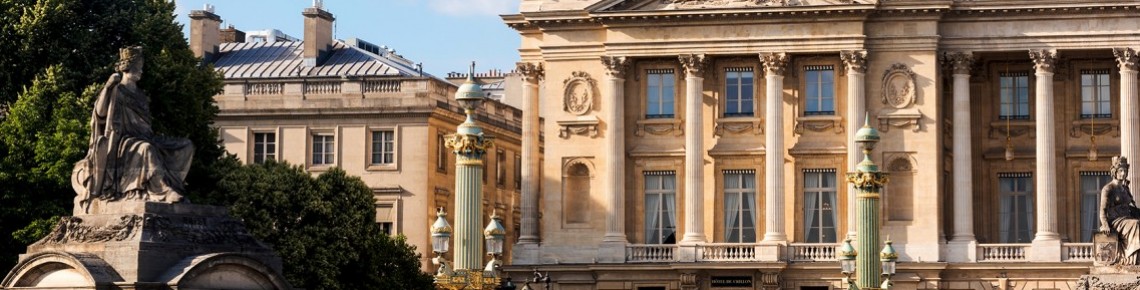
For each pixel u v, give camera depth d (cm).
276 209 9300
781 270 10725
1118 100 11081
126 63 5059
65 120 8156
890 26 10856
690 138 10981
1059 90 11138
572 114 11169
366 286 9644
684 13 10906
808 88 11012
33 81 8569
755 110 11038
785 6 10806
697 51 10969
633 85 11175
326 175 9644
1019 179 11231
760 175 11031
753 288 10788
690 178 10969
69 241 4906
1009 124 11206
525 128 11356
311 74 12606
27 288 4881
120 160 4972
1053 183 10844
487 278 5097
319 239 9356
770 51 10894
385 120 11794
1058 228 11062
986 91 11269
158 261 4828
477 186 4919
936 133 10794
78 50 8894
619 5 10981
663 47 11006
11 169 8131
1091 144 11075
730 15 10881
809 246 10806
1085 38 10788
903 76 10838
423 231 11700
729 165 11069
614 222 11025
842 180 10931
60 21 8856
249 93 11956
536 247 11169
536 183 11325
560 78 11188
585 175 11156
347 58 12825
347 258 9462
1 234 8094
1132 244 7881
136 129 5031
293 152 11888
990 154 11212
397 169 11744
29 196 8131
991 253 10794
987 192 11244
